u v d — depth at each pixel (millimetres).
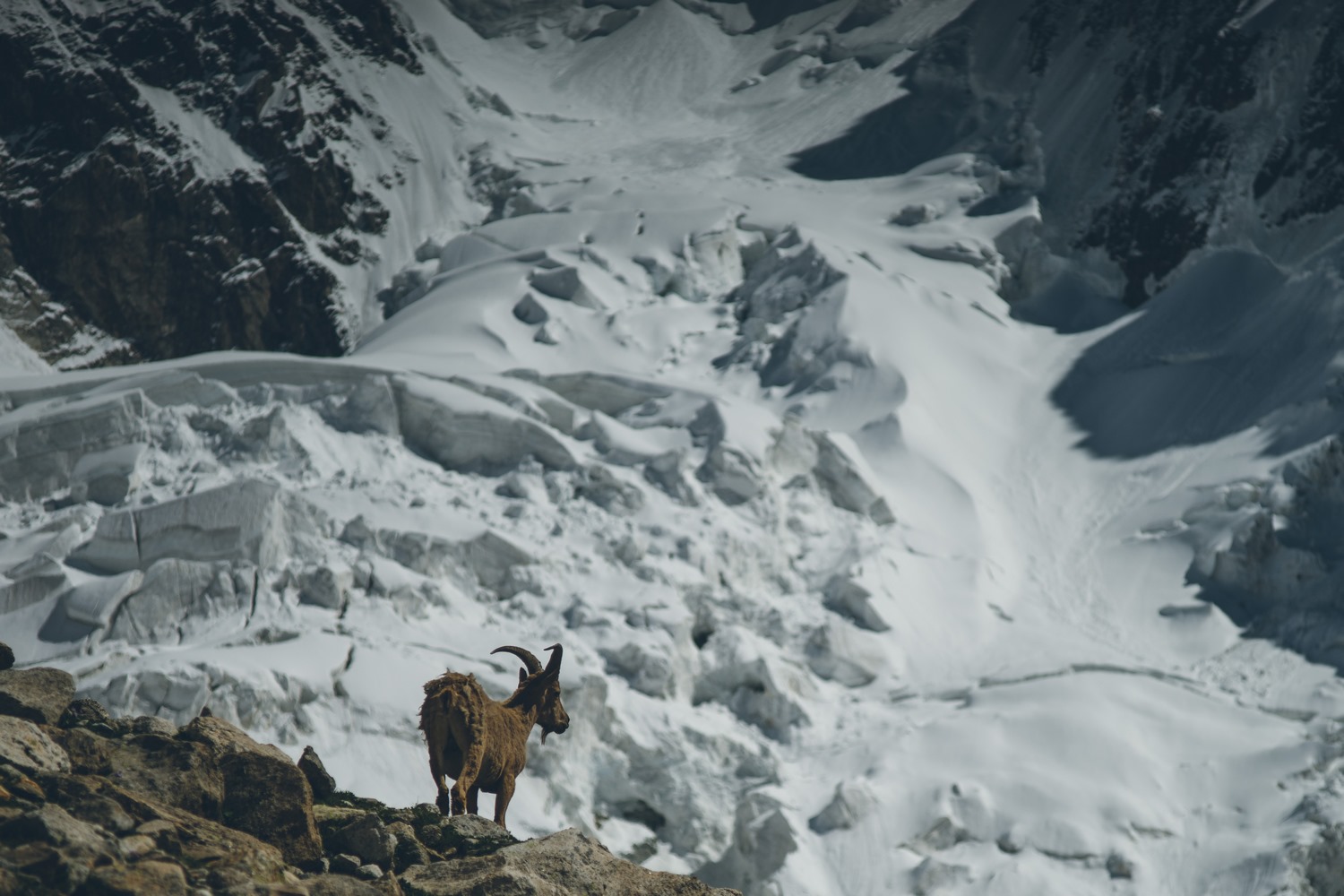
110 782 10922
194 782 11516
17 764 10469
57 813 9586
